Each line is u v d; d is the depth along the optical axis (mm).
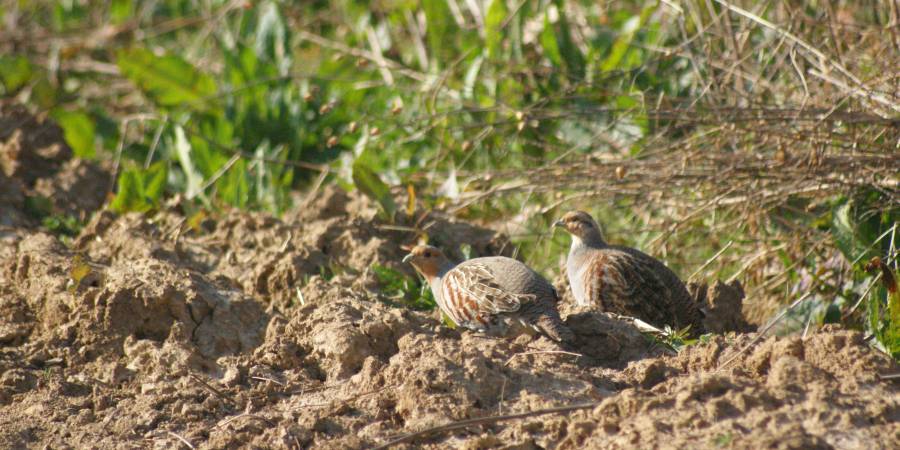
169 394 8570
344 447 7281
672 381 7695
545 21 15367
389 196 12680
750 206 11828
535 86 15336
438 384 7828
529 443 7121
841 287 10797
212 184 15883
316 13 22781
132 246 11672
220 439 7676
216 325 9758
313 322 9391
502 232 13094
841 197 11109
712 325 10695
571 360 8664
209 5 22297
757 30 14203
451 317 9711
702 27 13367
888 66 11133
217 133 17453
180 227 12305
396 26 20609
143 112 19891
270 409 8352
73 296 9938
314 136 17500
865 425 6660
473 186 14508
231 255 12039
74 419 8250
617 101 14094
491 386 7941
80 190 15125
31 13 25531
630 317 9766
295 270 10953
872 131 11312
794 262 11523
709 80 12156
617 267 10242
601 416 7215
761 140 12164
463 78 17188
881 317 9906
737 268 12375
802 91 12305
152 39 23141
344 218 12438
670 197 12383
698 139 12492
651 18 15602
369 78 18453
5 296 10539
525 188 13109
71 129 18172
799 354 7734
